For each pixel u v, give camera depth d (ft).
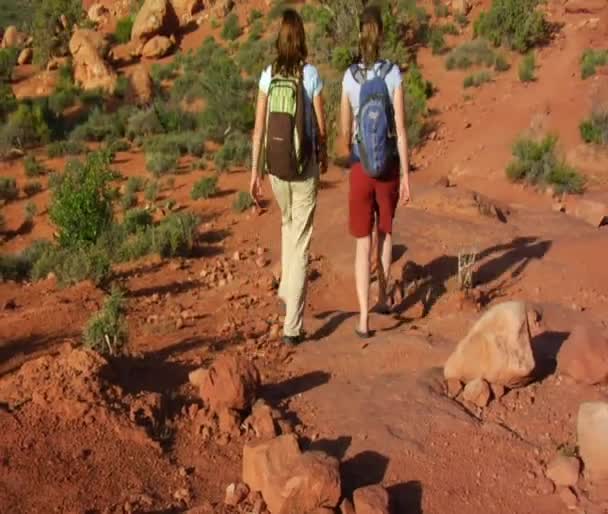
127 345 19.66
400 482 12.86
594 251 25.57
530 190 51.26
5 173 66.54
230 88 79.15
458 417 14.65
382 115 17.89
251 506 12.24
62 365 15.11
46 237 49.83
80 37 103.45
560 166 51.88
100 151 65.67
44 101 92.63
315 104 17.88
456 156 60.34
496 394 15.49
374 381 16.44
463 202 33.81
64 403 14.12
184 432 14.51
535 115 63.82
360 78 18.26
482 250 27.12
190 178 57.41
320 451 12.70
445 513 12.21
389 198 19.02
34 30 116.88
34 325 23.67
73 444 13.52
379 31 18.16
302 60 17.70
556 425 14.49
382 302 21.33
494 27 82.53
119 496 12.61
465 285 22.99
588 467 13.03
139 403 14.67
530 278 23.75
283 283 19.53
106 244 37.42
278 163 17.88
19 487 12.50
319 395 15.90
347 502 11.95
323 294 25.36
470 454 13.61
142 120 77.71
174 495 12.78
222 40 110.22
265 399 15.83
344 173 51.93
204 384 15.03
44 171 66.28
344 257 27.81
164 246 34.50
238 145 61.87
